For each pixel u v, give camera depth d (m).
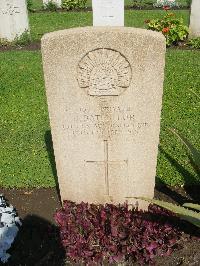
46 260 1.15
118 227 1.17
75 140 1.11
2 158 1.56
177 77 2.28
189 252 1.14
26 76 2.37
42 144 1.65
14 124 1.83
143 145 1.11
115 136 1.10
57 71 0.98
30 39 3.10
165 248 1.14
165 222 1.19
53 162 1.53
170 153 1.55
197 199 1.34
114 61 0.96
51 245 1.19
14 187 1.42
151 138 1.09
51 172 1.47
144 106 1.03
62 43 0.94
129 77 0.98
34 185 1.42
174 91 2.10
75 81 1.00
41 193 1.39
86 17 3.88
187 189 1.38
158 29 3.00
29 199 1.37
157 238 1.14
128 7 4.43
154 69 0.96
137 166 1.16
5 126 1.81
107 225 1.19
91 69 0.98
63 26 3.57
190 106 1.94
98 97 1.02
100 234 1.16
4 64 2.56
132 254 1.12
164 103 1.97
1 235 1.16
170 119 1.82
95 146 1.12
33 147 1.63
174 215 1.23
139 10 4.23
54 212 1.31
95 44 0.94
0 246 1.15
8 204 1.30
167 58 2.60
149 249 1.12
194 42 2.91
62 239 1.19
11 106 2.01
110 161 1.16
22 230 1.24
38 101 2.05
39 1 4.85
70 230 1.19
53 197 1.37
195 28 2.99
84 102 1.04
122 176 1.19
